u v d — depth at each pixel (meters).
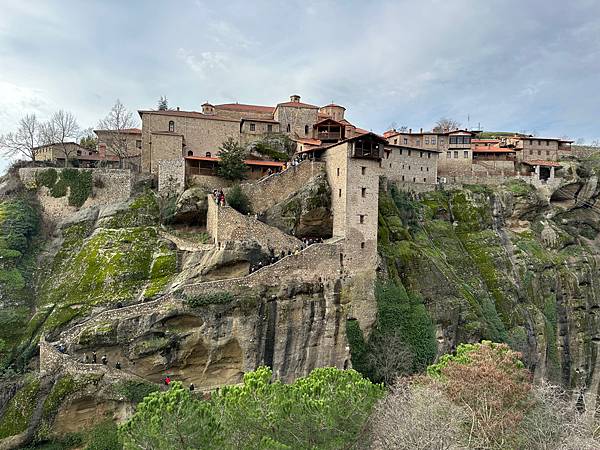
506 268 72.56
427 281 57.12
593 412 30.77
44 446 34.19
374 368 47.12
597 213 88.56
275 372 44.19
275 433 23.83
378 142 53.22
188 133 68.56
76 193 57.97
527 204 81.25
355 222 51.25
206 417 21.95
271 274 45.22
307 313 46.25
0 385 37.62
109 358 38.97
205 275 45.44
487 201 80.31
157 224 54.78
